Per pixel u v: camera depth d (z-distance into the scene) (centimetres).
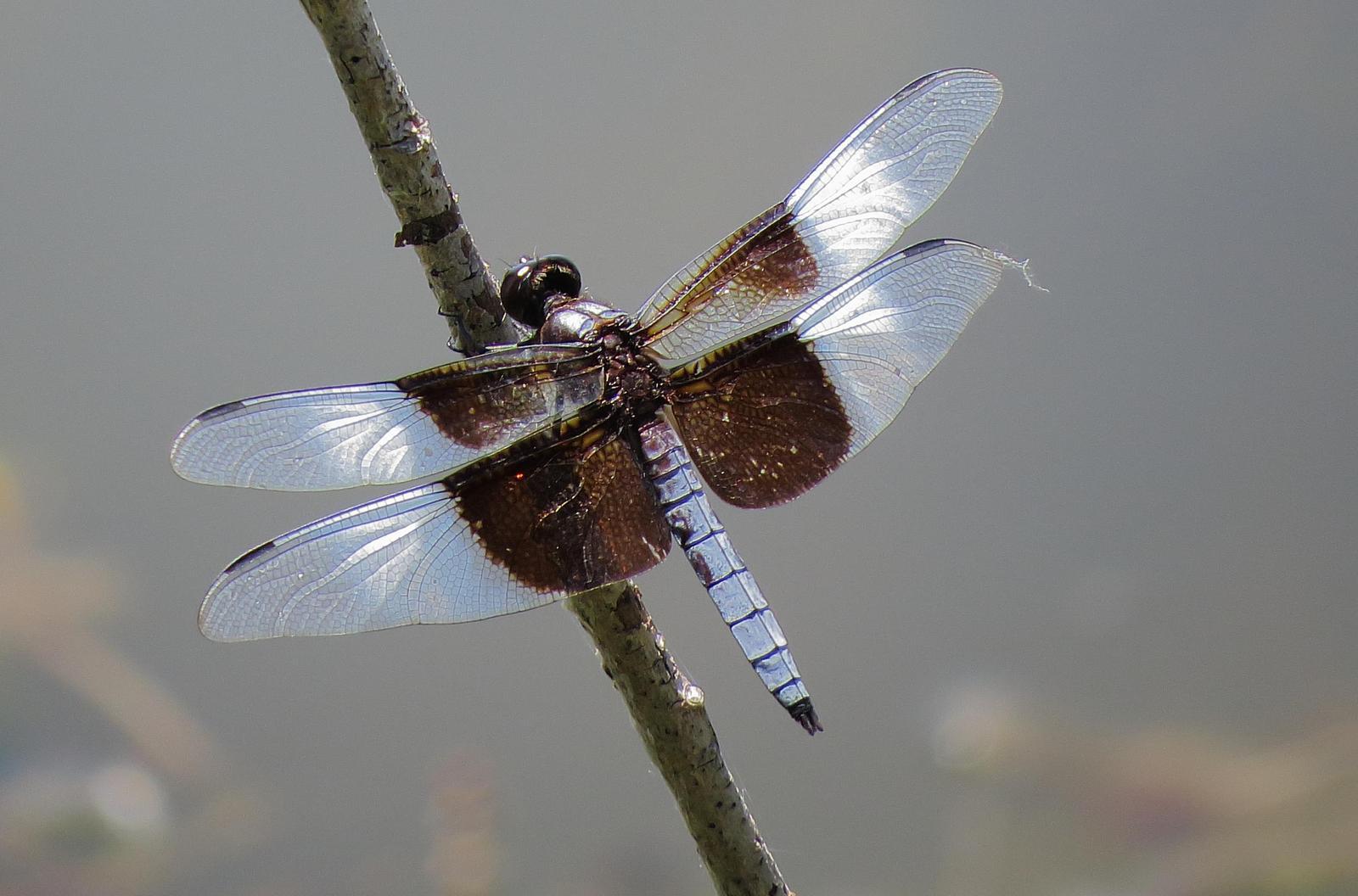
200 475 141
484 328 142
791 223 143
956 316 143
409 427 142
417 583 142
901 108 143
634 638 141
